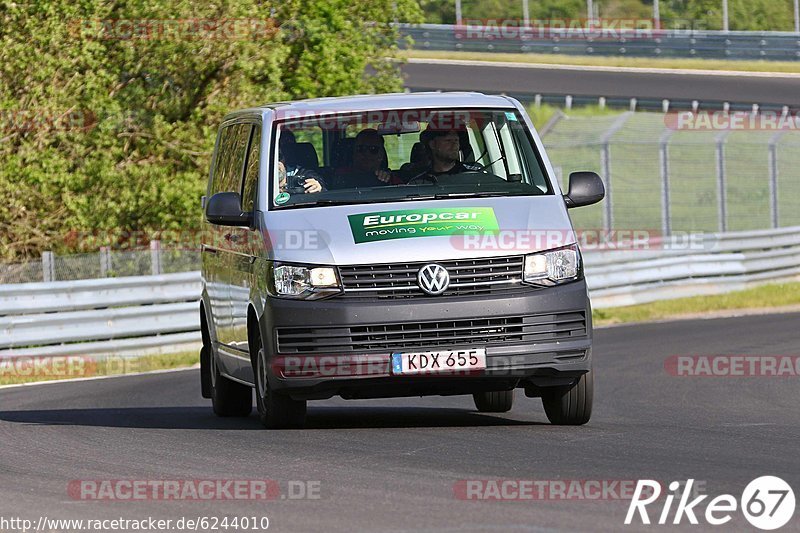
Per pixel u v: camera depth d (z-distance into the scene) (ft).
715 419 108.27
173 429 106.52
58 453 92.94
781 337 191.11
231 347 111.65
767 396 128.06
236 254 106.42
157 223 258.16
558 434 94.84
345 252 93.30
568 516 64.28
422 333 92.17
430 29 554.87
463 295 92.79
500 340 92.84
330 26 292.81
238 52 257.96
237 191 108.78
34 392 156.46
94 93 246.06
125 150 259.80
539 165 102.89
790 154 405.18
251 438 95.50
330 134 103.45
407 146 103.24
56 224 250.78
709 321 228.22
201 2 255.50
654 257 270.26
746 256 287.28
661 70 529.04
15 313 191.93
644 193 383.86
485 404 118.11
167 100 264.72
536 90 473.67
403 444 89.92
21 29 246.47
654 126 418.51
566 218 97.76
